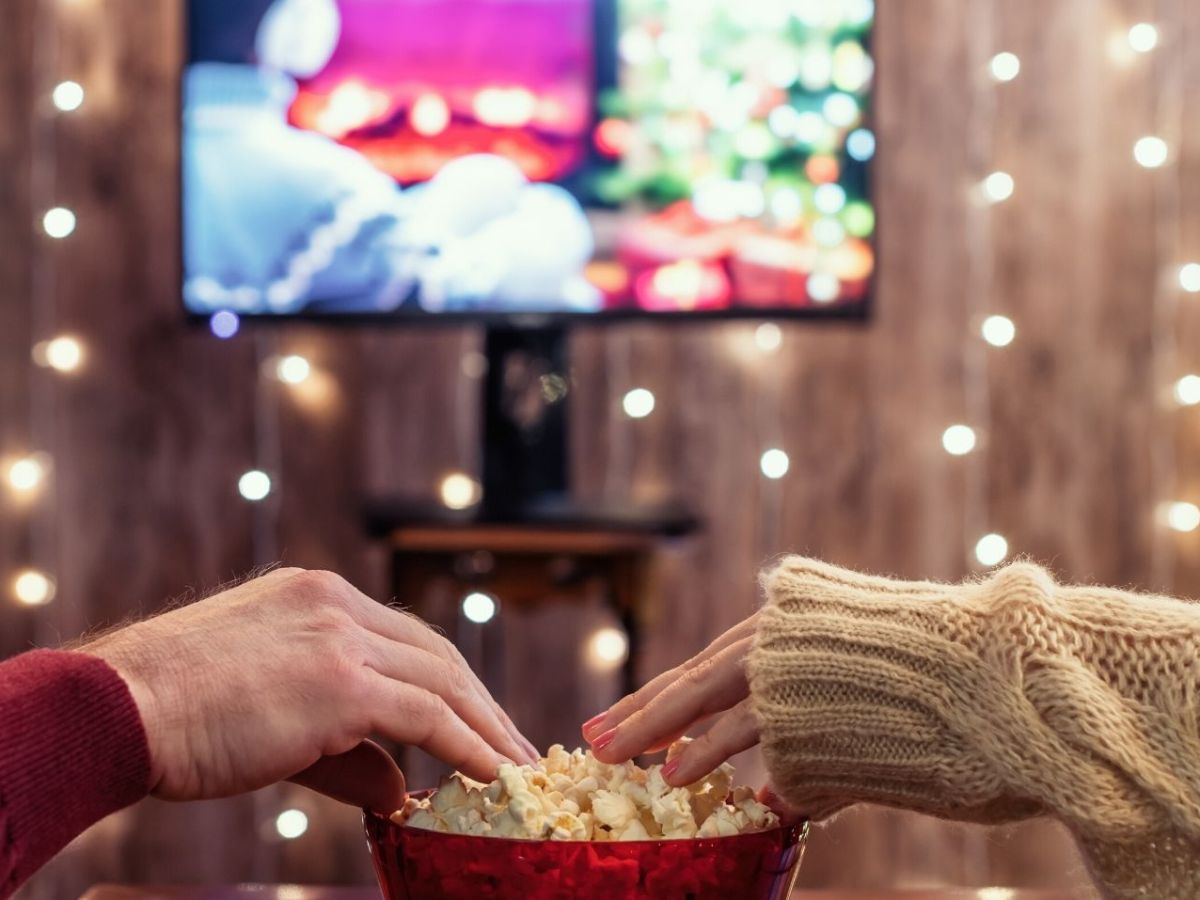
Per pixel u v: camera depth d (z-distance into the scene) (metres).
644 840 0.55
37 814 0.52
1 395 2.56
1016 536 2.59
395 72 2.17
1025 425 2.59
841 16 2.18
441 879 0.54
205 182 2.19
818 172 2.19
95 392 2.57
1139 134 2.56
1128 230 2.57
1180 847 0.57
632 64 2.17
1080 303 2.58
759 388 2.58
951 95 2.57
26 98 2.54
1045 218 2.57
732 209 2.19
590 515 2.08
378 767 0.65
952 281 2.58
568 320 2.19
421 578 2.12
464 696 0.66
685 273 2.19
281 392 2.57
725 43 2.18
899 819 2.59
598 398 2.58
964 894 0.85
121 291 2.56
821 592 0.67
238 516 2.58
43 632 2.57
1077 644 0.60
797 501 2.59
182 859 2.58
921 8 2.56
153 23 2.55
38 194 2.55
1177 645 0.59
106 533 2.57
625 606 2.11
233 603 0.62
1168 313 2.57
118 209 2.56
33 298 2.56
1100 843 0.58
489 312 2.19
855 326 2.41
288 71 2.17
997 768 0.59
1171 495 2.58
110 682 0.55
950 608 0.63
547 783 0.62
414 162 2.18
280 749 0.58
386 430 2.58
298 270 2.20
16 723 0.53
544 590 2.12
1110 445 2.58
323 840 2.59
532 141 2.18
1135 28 2.55
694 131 2.18
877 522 2.59
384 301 2.20
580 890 0.53
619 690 2.56
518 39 2.17
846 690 0.62
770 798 0.69
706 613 2.59
